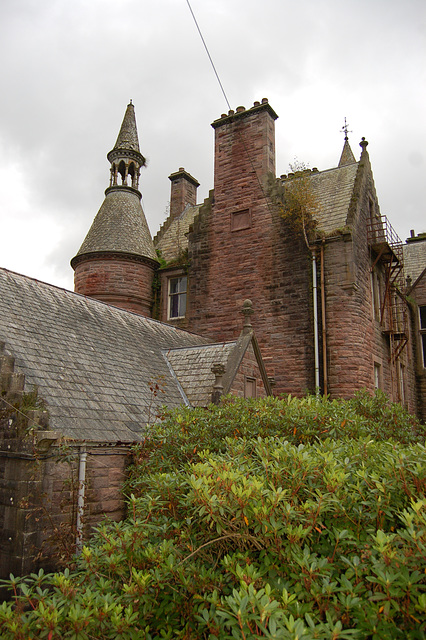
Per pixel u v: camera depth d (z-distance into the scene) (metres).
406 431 9.03
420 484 4.20
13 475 7.94
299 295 19.66
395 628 3.24
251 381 14.93
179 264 23.48
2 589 7.48
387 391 21.59
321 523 4.30
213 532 4.63
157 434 8.84
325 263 19.17
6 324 10.78
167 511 5.33
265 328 20.17
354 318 18.34
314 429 7.80
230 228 22.27
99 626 3.97
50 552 7.76
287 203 20.75
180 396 13.91
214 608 3.88
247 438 7.91
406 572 3.33
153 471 8.26
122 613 4.18
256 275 21.00
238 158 22.80
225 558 4.13
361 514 4.23
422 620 3.23
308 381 18.64
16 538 7.56
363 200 20.88
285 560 4.09
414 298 30.14
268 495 4.22
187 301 22.80
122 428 10.24
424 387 28.78
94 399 10.55
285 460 4.98
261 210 21.52
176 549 4.70
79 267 23.16
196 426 8.51
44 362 10.43
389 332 21.69
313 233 19.52
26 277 14.04
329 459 4.75
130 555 4.66
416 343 29.50
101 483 9.17
